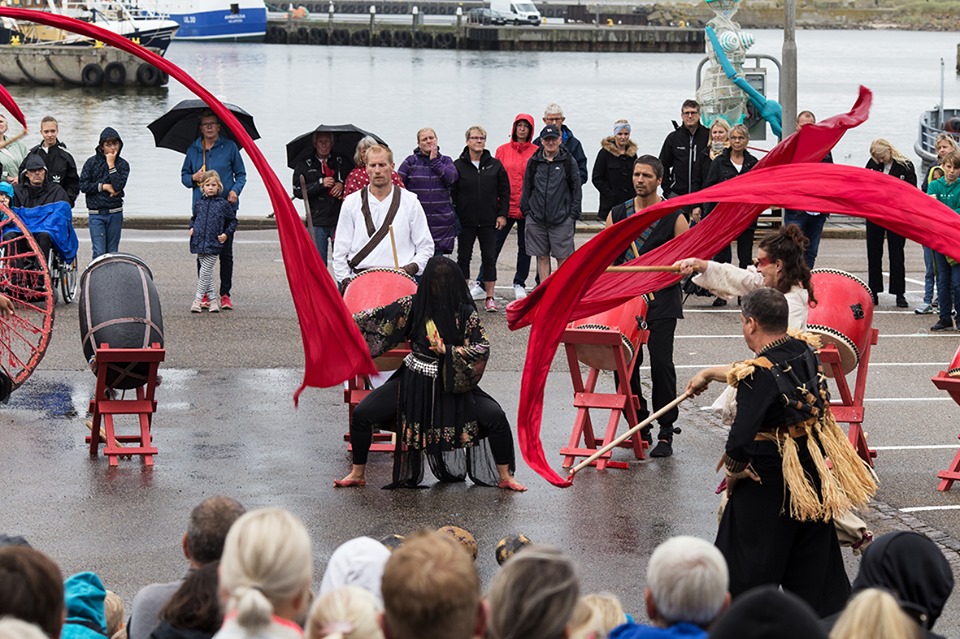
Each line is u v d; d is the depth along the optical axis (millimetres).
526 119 21188
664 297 13359
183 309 19781
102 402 13055
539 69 110500
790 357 8680
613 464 13188
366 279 13477
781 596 4906
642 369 17234
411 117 70188
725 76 27672
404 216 14516
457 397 12234
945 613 9836
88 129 60406
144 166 46156
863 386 13148
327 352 8969
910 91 91438
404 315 12250
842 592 8930
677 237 11141
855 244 27109
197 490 12242
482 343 12188
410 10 179375
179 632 6094
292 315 19609
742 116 27891
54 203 19250
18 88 81375
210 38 136625
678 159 21750
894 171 20484
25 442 13555
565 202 19984
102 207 20516
